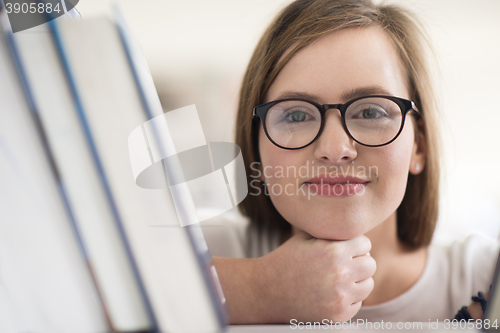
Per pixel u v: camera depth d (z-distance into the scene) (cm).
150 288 20
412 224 62
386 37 45
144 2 108
